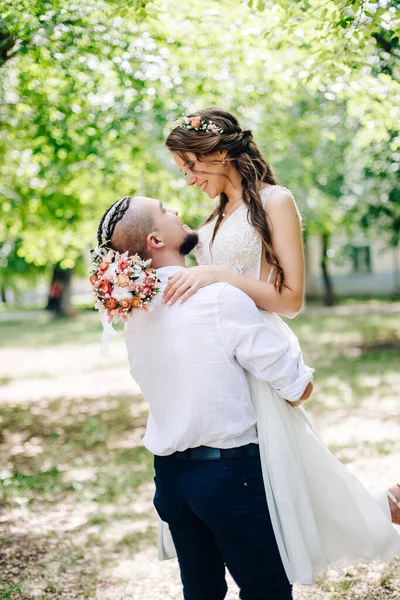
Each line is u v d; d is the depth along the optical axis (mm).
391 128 4238
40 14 4191
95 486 4941
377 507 2172
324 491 2111
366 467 4938
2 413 8055
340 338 14641
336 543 2137
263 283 2143
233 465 1942
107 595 3154
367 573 3188
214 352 1938
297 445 2070
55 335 18828
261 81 5566
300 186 12664
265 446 1983
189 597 2186
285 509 1925
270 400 2033
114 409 7988
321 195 14742
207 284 2018
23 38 4328
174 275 2025
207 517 1926
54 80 5246
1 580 3352
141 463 5531
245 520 1916
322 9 3678
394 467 4879
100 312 2002
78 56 4703
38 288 52031
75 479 5164
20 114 6301
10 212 8445
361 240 24375
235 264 2277
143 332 2029
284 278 2160
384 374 9484
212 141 2201
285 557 1913
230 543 1932
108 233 2086
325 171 13711
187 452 1979
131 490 4805
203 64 5008
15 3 4098
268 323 2189
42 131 6219
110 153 7145
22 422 7484
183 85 5488
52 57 4555
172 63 4973
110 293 1948
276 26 3734
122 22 4480
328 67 3750
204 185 2330
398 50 4066
